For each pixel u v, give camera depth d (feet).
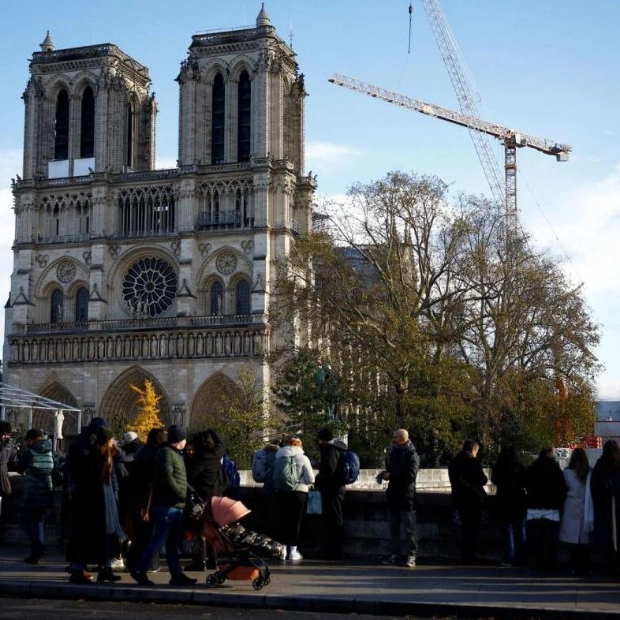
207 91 521.24
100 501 101.35
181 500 99.86
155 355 502.79
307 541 126.11
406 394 313.32
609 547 104.78
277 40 517.14
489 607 87.40
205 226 508.53
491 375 333.62
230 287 503.61
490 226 362.33
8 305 540.93
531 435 357.41
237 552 97.81
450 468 116.88
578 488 108.99
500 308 345.92
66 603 94.38
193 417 495.00
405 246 350.64
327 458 120.57
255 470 127.85
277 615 87.81
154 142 571.69
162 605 93.40
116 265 521.24
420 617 87.92
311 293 349.61
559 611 86.02
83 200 529.04
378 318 336.70
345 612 89.97
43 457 114.93
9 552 126.62
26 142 540.11
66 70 540.52
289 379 365.61
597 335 367.25
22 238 533.14
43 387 518.78
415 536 114.62
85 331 513.86
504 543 114.93
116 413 510.99
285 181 502.38
